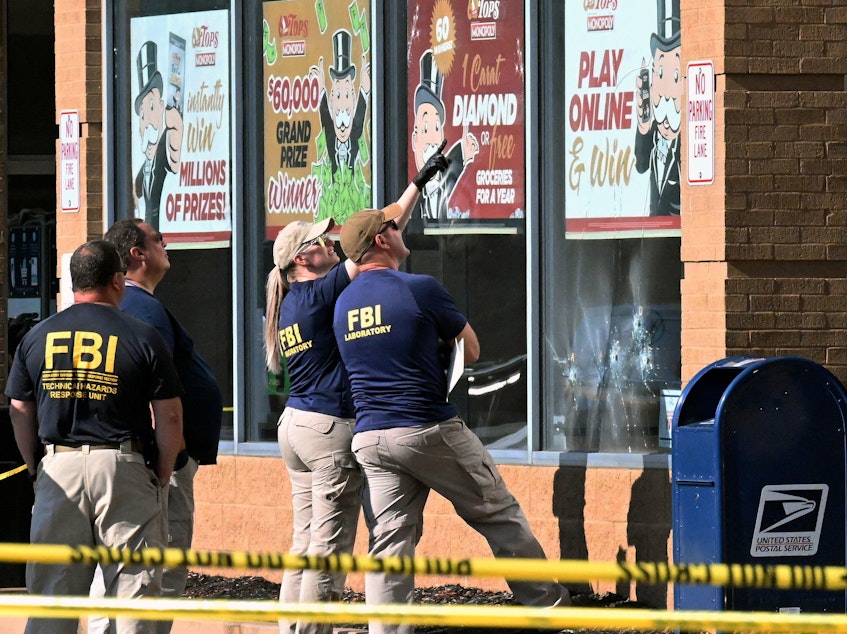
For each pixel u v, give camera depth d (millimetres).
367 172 32969
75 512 22016
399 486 24422
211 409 26406
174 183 35625
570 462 29984
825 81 28062
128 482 22094
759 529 23391
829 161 27938
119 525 22062
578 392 30375
